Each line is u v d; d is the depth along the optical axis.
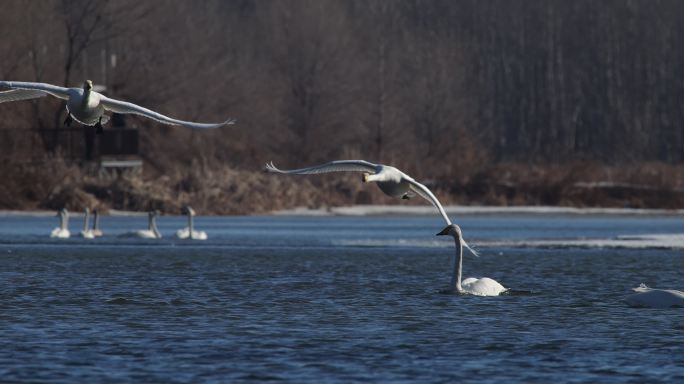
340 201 67.38
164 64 79.19
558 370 16.45
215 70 83.19
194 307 22.80
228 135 82.25
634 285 27.45
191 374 15.98
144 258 34.34
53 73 77.69
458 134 86.19
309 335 19.28
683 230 51.84
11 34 71.94
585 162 76.69
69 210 59.56
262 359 17.09
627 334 19.53
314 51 86.25
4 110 66.88
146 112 14.05
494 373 16.20
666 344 18.55
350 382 15.55
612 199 73.00
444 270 31.02
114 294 24.81
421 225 54.81
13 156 61.94
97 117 14.46
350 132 86.50
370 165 14.24
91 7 76.56
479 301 23.86
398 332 19.62
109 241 41.34
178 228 51.00
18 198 59.56
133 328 19.97
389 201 69.06
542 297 24.66
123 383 15.38
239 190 63.72
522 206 71.31
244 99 83.94
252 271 30.34
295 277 28.75
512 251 38.59
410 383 15.53
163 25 81.31
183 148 78.62
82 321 20.75
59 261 33.00
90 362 16.78
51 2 76.38
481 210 67.94
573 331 19.81
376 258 34.97
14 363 16.64
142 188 61.84
